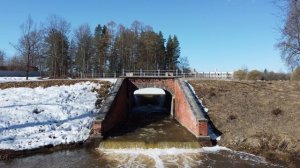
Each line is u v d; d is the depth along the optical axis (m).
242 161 21.56
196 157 22.45
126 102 36.59
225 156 22.69
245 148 24.25
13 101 31.19
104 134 26.27
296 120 27.14
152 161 21.56
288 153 22.81
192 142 24.84
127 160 21.72
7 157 21.56
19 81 39.00
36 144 23.64
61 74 80.31
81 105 31.11
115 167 20.20
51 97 32.62
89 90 35.09
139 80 36.56
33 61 73.69
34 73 85.38
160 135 27.23
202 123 25.50
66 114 28.89
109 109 27.88
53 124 26.91
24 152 22.45
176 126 31.30
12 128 25.38
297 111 28.78
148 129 29.80
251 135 25.50
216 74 46.81
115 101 30.30
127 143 24.58
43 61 86.25
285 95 32.94
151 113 40.22
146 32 96.12
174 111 36.25
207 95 33.09
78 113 29.39
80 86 36.22
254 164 20.94
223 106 30.81
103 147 24.67
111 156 22.62
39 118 27.59
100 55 85.12
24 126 25.94
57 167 20.06
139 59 92.25
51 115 28.42
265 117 28.44
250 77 44.94
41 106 30.02
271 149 23.66
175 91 35.94
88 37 86.44
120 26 90.88
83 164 20.72
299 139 23.98
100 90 34.81
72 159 21.75
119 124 32.19
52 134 25.38
